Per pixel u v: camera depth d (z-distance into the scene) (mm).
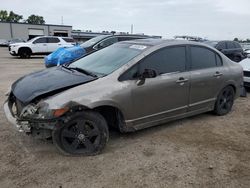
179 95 5070
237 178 3699
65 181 3527
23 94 4039
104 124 4191
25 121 3855
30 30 67062
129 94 4359
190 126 5469
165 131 5164
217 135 5078
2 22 63875
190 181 3590
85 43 12703
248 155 4340
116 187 3430
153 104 4719
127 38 13031
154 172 3771
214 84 5703
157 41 5172
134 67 4512
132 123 4539
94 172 3734
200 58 5500
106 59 4910
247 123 5762
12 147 4359
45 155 4133
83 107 3953
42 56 24609
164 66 4871
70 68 4961
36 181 3514
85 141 4125
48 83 4168
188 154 4297
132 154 4246
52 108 3768
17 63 17672
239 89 6387
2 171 3711
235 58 15984
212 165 3992
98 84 4168
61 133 3977
